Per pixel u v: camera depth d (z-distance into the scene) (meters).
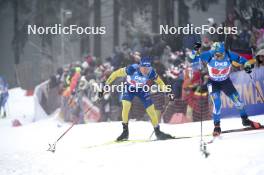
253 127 24.67
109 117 40.44
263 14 39.88
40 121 45.62
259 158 18.45
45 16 62.34
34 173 21.20
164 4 50.31
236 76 33.81
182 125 31.86
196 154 20.36
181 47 41.38
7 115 52.91
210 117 34.28
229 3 42.62
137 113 37.88
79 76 42.75
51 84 48.72
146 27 51.97
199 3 47.25
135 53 38.41
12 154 26.33
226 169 17.91
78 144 28.33
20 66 65.69
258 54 33.66
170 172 18.64
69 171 20.72
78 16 59.62
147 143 24.42
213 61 23.84
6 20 65.44
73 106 42.91
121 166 20.28
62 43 61.06
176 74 36.12
